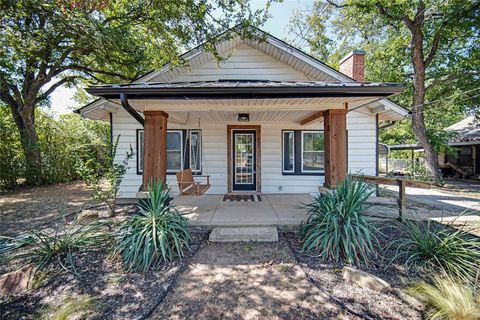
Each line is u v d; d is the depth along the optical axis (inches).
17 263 127.0
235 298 99.0
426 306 92.5
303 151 316.5
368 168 300.8
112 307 94.3
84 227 164.9
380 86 149.6
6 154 383.9
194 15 201.9
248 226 165.6
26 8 222.7
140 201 176.6
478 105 508.7
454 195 330.3
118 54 359.9
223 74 302.0
